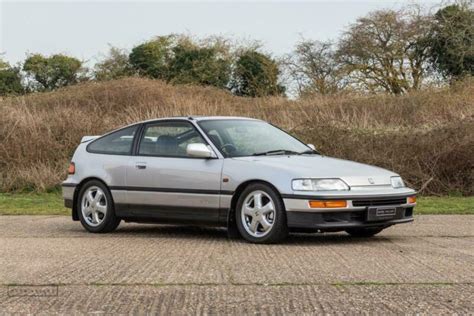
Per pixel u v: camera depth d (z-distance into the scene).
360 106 20.72
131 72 41.97
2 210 13.24
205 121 9.27
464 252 7.55
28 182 17.38
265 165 8.34
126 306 5.26
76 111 20.06
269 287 5.75
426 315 4.93
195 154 8.73
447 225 10.31
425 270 6.45
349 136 16.75
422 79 35.03
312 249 7.82
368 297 5.41
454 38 35.00
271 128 9.77
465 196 15.73
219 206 8.60
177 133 9.27
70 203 9.98
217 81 40.12
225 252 7.62
